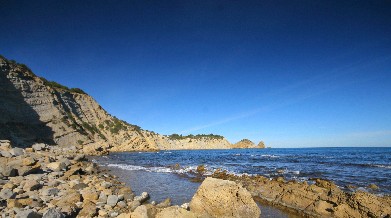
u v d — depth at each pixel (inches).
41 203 407.8
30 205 390.6
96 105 4207.7
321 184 655.8
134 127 4847.4
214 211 336.8
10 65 2664.9
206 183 360.8
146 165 1427.2
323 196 494.3
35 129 2512.3
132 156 2495.1
